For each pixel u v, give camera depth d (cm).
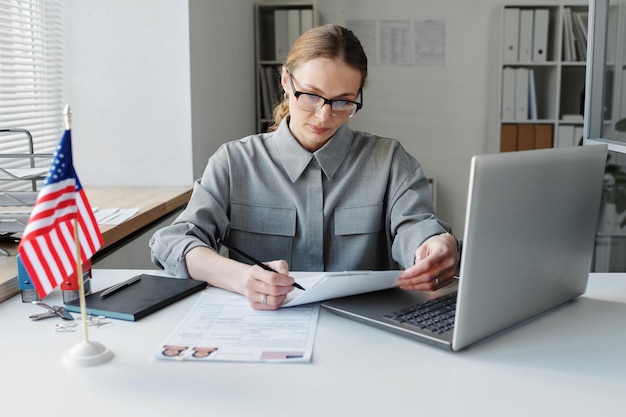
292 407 91
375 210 178
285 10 462
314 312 130
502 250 108
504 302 113
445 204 502
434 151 496
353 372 103
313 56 158
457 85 489
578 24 454
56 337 119
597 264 249
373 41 487
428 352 110
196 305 134
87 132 322
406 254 160
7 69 279
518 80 459
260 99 475
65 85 319
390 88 492
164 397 94
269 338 116
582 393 96
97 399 94
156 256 158
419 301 133
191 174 322
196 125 328
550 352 111
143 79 317
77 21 314
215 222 172
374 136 187
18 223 181
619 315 130
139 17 313
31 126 301
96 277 158
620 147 215
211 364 106
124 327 123
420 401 93
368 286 132
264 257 179
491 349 112
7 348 114
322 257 178
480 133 492
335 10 486
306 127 166
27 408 91
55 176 111
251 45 461
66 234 115
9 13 278
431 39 485
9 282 145
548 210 118
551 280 125
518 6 455
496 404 92
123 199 282
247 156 179
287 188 177
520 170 108
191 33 317
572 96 480
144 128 321
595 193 133
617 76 221
